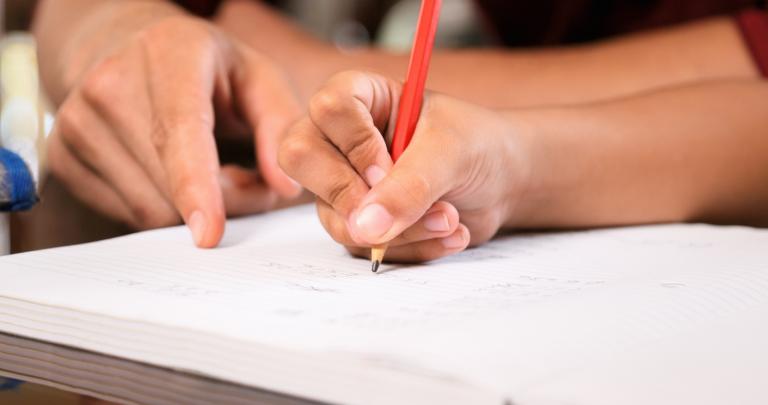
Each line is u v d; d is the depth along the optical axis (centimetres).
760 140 96
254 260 80
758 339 71
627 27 136
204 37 91
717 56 110
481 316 71
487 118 82
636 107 95
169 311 71
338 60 120
